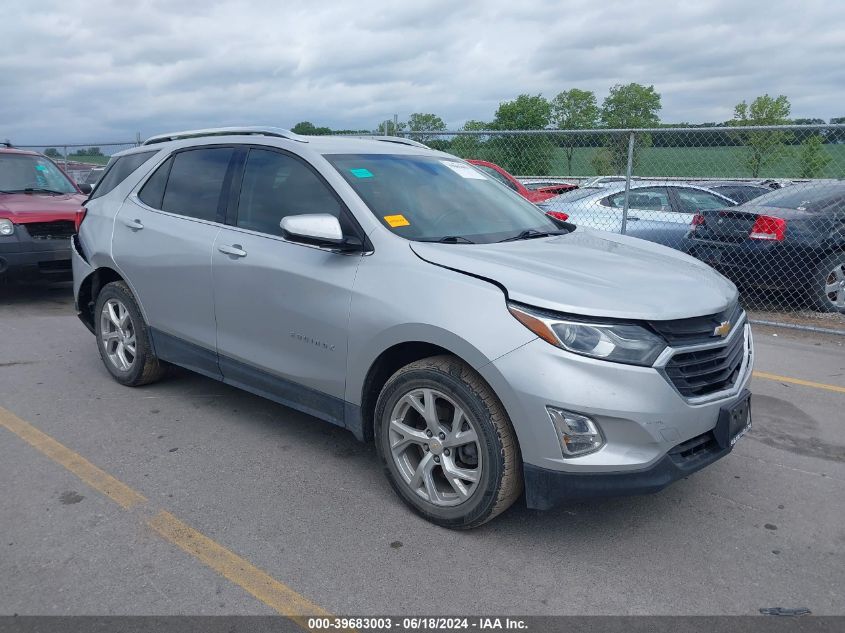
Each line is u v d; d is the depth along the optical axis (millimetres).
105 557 3156
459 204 4223
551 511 3648
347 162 4105
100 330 5453
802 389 5656
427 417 3396
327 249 3719
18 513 3525
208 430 4594
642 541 3387
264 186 4289
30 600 2850
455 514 3365
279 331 4020
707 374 3246
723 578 3100
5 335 6938
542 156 10250
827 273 8156
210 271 4379
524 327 3070
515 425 3088
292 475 3986
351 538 3352
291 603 2871
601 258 3754
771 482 4027
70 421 4707
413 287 3408
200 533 3367
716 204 9781
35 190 9219
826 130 7504
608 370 2977
